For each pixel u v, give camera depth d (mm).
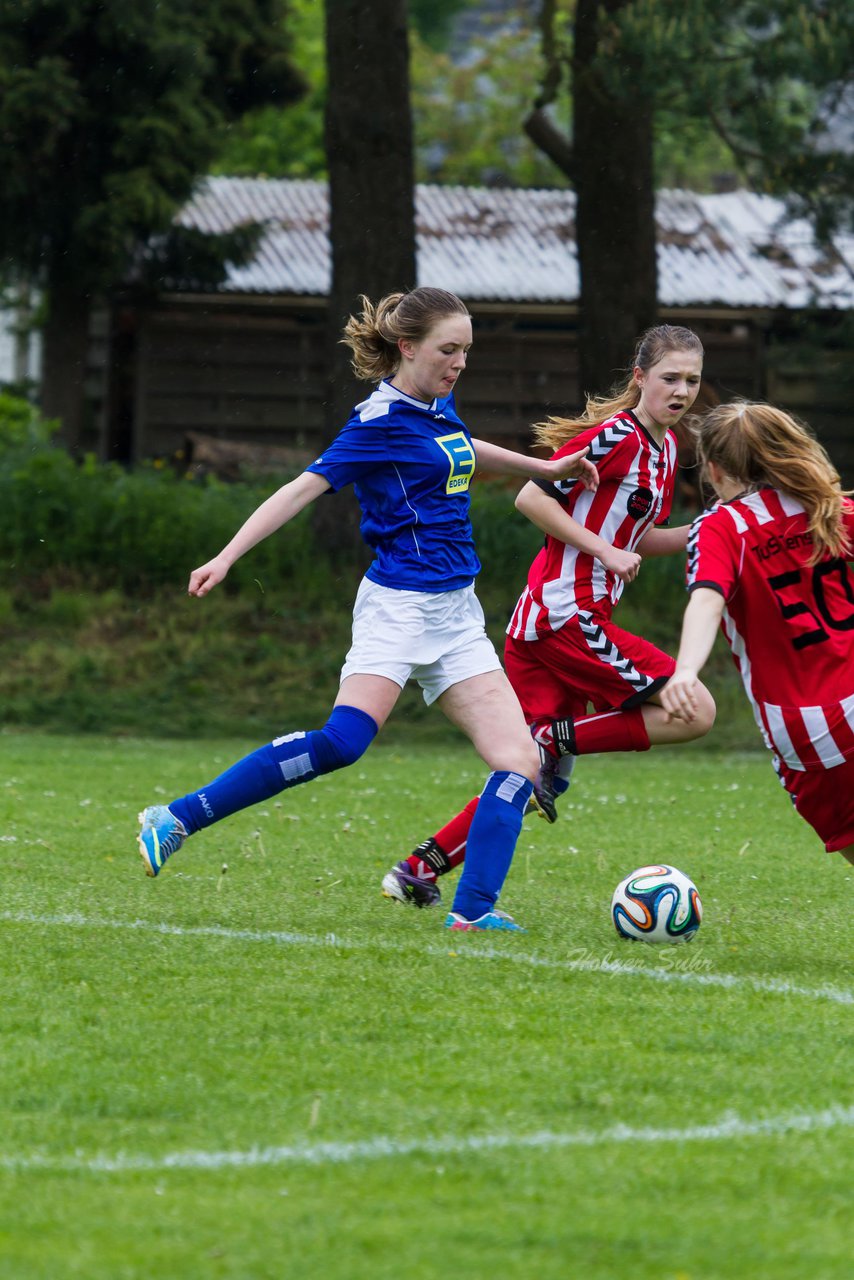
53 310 72438
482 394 77688
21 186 66000
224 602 52250
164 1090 9969
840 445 75250
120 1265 7312
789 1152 8914
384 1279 7180
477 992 12727
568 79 54406
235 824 24766
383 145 50250
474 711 15977
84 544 53344
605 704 17422
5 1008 12023
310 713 46562
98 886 18109
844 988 13367
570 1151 8891
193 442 68375
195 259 72875
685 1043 11211
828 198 49500
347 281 50594
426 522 15672
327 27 50562
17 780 30297
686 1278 7223
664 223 84688
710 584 13430
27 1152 8852
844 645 13781
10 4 63375
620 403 17703
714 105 45000
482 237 82500
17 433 62062
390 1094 9930
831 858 22016
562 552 17516
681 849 22641
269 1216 7918
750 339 77438
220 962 13781
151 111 66812
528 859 21281
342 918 16328
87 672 48031
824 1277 7254
